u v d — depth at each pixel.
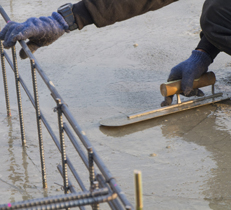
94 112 6.67
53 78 8.20
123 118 6.33
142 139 5.72
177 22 11.75
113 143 5.64
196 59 6.47
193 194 4.31
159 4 5.18
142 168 4.91
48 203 2.02
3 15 5.32
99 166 2.46
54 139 4.19
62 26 4.95
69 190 3.89
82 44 10.25
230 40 5.72
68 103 7.07
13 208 1.96
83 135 2.80
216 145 5.43
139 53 9.41
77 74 8.38
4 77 6.39
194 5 13.38
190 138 5.68
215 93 7.04
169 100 6.61
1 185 4.62
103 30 11.39
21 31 4.72
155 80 7.97
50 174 4.88
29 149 5.54
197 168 4.86
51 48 10.05
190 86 6.33
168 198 4.24
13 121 6.46
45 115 6.62
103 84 7.84
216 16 5.75
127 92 7.45
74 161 5.17
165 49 9.58
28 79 8.20
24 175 4.86
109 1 4.95
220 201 4.16
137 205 1.61
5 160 5.23
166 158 5.14
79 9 4.99
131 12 5.12
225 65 8.57
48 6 13.49
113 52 9.58
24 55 5.27
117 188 2.14
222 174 4.69
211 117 6.34
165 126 6.11
